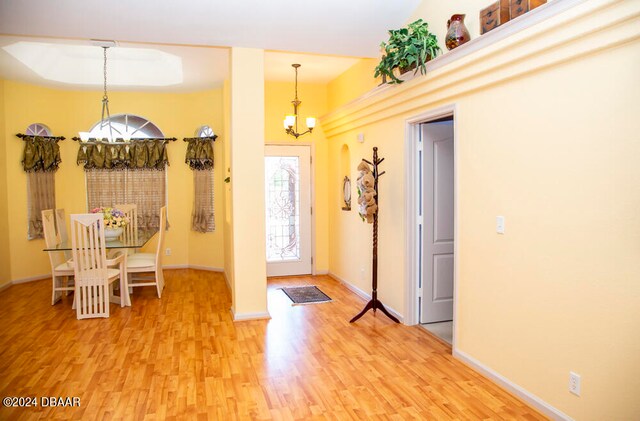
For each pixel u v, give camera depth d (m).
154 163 6.96
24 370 3.34
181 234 7.29
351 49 4.45
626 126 2.12
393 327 4.29
